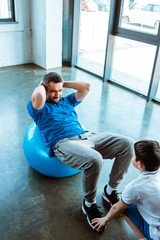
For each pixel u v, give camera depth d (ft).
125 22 12.83
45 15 14.73
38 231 5.55
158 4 10.87
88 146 5.92
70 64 17.01
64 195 6.59
